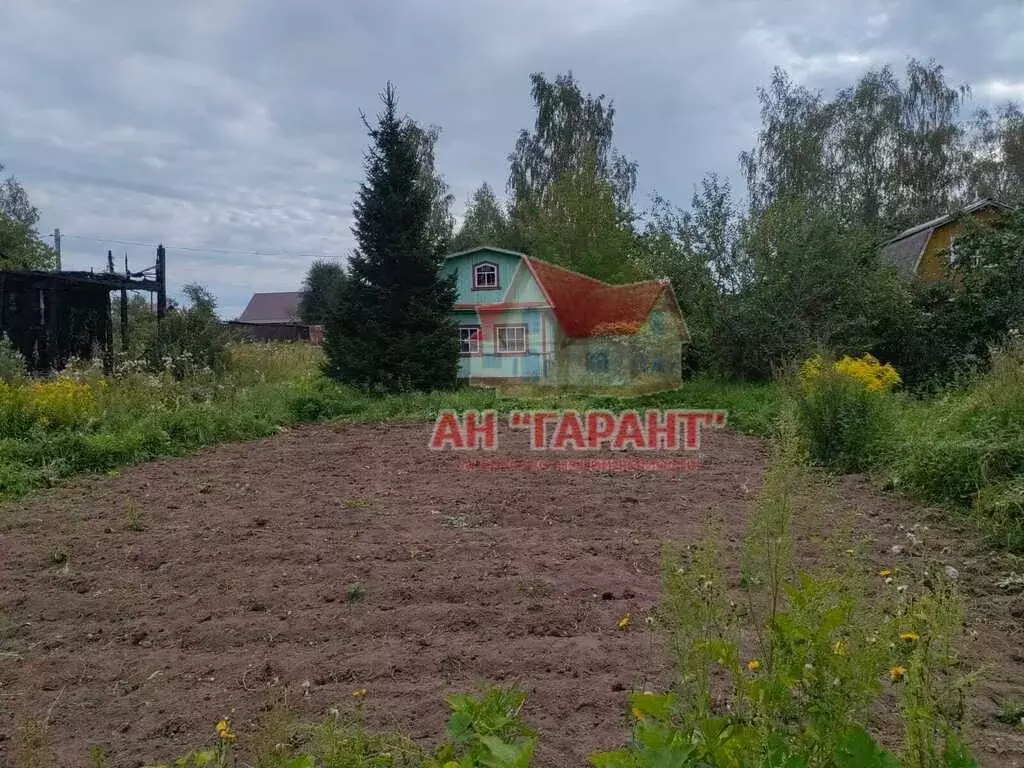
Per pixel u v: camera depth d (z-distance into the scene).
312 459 8.16
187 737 2.63
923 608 1.85
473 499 6.16
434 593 3.98
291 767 1.83
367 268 13.63
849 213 15.57
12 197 32.53
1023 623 3.64
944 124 29.84
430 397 12.56
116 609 3.83
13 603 3.92
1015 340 9.23
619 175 28.31
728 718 1.72
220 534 5.11
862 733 1.56
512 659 3.18
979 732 2.58
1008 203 17.23
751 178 29.67
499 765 1.56
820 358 8.80
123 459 7.85
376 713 2.72
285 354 17.59
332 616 3.69
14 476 6.68
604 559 4.56
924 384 12.69
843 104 29.48
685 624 2.04
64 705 2.88
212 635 3.50
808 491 2.67
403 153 13.88
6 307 14.37
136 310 23.67
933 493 5.94
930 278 16.91
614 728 2.61
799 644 1.73
